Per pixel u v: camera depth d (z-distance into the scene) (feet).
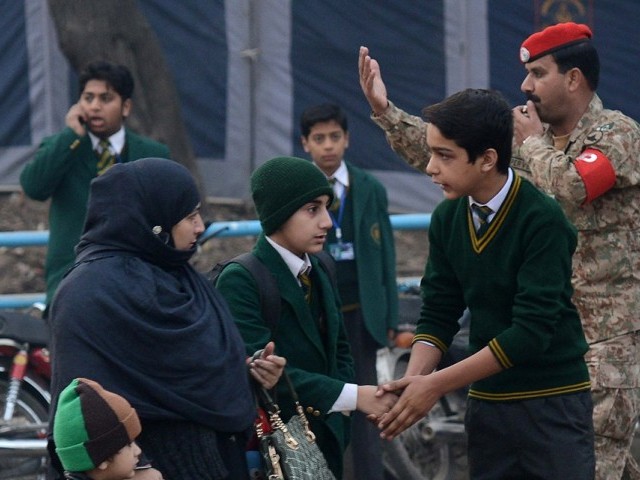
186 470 27.81
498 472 32.58
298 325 32.58
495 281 31.07
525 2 96.02
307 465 30.19
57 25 84.02
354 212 49.55
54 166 47.62
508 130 30.25
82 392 25.58
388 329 50.72
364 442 49.03
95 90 48.29
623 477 38.32
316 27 94.32
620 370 36.45
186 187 28.76
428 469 53.42
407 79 95.81
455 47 95.81
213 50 93.76
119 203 28.27
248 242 90.94
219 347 28.55
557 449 31.58
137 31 86.17
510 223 30.58
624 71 97.60
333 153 49.39
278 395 32.09
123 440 25.53
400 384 31.58
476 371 30.91
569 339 31.68
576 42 36.45
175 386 27.66
